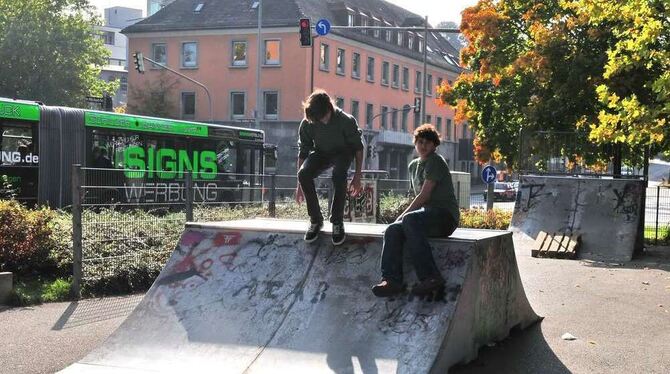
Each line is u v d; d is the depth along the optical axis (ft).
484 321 21.76
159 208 37.60
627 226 50.65
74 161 60.75
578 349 22.68
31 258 33.73
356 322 19.67
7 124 55.52
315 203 22.18
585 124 62.85
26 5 155.84
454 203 20.79
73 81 157.89
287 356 19.07
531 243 52.24
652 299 31.68
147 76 180.96
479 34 76.07
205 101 175.22
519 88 71.36
